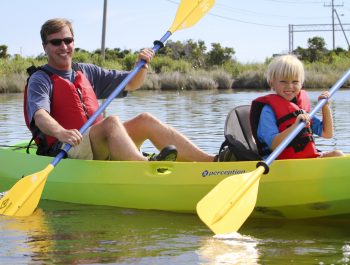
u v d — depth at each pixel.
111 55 41.41
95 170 4.54
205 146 7.18
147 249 3.28
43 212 4.27
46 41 4.82
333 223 3.93
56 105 4.78
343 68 32.12
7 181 5.05
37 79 4.74
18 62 29.52
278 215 4.05
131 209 4.36
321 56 42.41
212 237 3.55
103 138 4.59
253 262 3.05
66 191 4.66
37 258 3.13
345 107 12.81
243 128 4.41
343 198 3.82
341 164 3.81
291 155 4.18
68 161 4.68
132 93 22.77
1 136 8.27
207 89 27.78
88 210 4.33
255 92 23.59
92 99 4.93
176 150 4.36
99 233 3.64
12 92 23.56
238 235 3.61
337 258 3.10
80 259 3.11
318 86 27.81
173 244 3.39
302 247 3.32
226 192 3.81
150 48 5.33
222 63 38.91
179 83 27.77
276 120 4.22
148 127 4.65
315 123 4.52
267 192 3.99
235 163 4.06
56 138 4.73
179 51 41.62
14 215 4.17
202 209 3.70
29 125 4.81
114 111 12.71
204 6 5.93
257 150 4.39
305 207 3.94
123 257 3.14
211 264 3.02
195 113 11.99
